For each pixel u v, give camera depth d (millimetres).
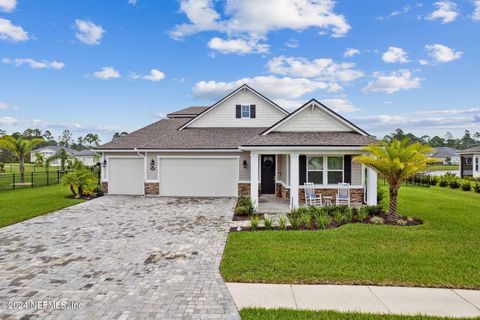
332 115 14883
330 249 7574
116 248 7980
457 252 7340
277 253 7285
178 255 7422
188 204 15141
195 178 17766
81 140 124250
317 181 14922
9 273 6293
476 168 35031
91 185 17812
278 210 13398
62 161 40938
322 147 12961
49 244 8344
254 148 13000
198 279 5965
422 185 27328
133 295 5281
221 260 6973
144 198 17250
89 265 6750
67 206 14461
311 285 5660
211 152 17516
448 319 4492
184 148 17266
